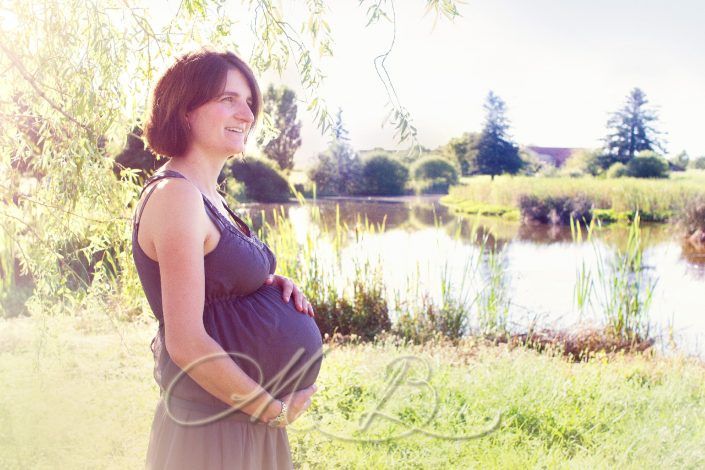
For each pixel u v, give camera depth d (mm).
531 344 6336
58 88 2801
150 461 1561
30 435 2924
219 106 1493
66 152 2762
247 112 1542
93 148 2758
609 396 4062
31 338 4641
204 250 1407
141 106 2818
